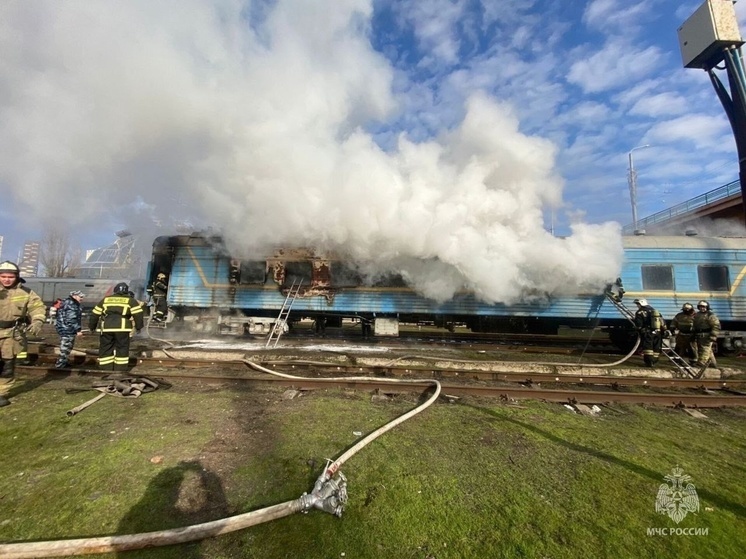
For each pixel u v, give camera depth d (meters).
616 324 11.40
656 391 6.85
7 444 3.88
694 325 8.30
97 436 4.08
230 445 3.93
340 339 11.86
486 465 3.70
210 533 2.54
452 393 6.13
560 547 2.57
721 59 19.33
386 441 4.16
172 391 5.83
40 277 19.30
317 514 2.84
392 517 2.84
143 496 2.98
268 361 7.52
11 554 2.30
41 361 7.50
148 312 12.34
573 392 6.09
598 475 3.55
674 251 11.36
